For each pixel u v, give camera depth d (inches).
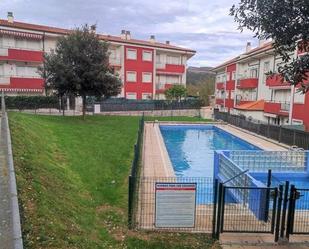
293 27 180.2
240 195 342.3
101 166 505.7
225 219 308.5
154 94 2005.4
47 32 1460.4
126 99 1707.7
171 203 294.4
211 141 1096.2
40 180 320.5
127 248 261.9
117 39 1843.0
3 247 180.5
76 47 926.4
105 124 1022.4
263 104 1428.4
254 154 565.3
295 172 579.5
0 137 442.9
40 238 210.2
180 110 1760.6
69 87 950.4
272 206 294.5
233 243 278.7
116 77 1019.3
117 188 407.8
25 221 223.8
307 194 351.6
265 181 550.0
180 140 1109.7
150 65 1966.0
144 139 867.4
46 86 960.9
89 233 262.4
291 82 203.8
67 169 442.3
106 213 327.3
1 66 1384.1
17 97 1228.5
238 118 1277.1
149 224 304.5
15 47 1413.6
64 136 685.3
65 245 214.7
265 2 180.1
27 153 404.5
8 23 1395.2
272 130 967.0
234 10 193.9
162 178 437.4
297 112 1085.8
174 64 2116.1
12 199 242.5
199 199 388.2
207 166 748.0
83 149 604.7
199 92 2783.0
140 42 1936.5
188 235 289.4
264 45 1540.4
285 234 287.7
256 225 300.7
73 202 316.8
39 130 647.8
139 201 348.8
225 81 2073.1
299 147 784.3
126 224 304.3
